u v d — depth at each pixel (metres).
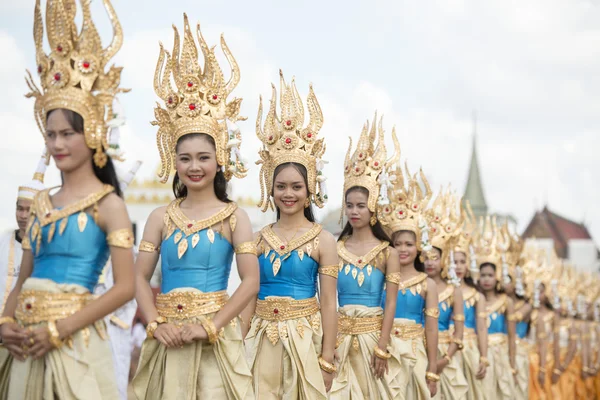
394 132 8.35
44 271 4.29
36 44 4.41
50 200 4.39
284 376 6.12
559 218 45.75
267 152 6.48
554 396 13.70
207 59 5.32
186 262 5.10
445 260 9.30
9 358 4.33
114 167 4.48
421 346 8.24
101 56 4.34
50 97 4.27
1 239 6.36
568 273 18.66
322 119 6.53
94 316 4.23
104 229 4.34
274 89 6.51
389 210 8.33
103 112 4.32
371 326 7.34
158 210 5.34
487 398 10.30
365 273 7.37
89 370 4.22
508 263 11.68
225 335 5.08
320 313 6.39
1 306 6.13
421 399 8.11
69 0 4.34
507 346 11.19
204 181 5.19
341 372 7.30
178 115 5.25
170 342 4.93
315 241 6.31
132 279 4.35
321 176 6.49
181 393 4.97
